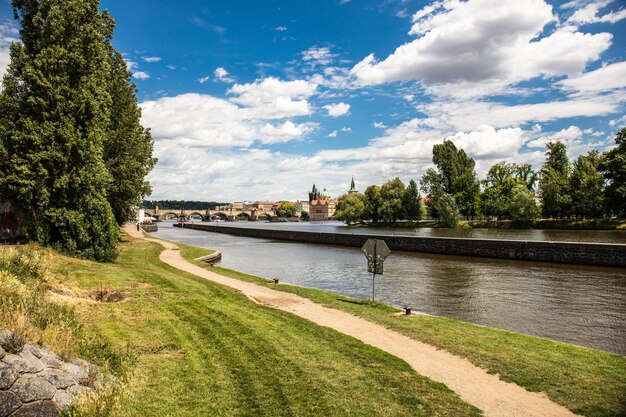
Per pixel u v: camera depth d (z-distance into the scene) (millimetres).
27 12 25953
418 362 10414
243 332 12148
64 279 15398
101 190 27484
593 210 86250
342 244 70938
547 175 95625
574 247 38656
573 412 7789
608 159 76062
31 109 24406
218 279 23953
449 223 105875
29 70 23438
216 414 7262
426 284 29406
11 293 9117
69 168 24797
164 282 19438
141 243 49469
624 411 7836
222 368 9359
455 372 9758
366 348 11289
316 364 9898
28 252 16141
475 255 47188
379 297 24875
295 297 19312
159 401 7469
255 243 77875
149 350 9992
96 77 26828
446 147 115438
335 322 14406
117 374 8133
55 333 8039
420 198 120688
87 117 25344
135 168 40688
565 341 16031
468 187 109375
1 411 5582
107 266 22938
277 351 10664
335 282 31078
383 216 124312
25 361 6355
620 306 21969
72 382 6902
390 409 7762
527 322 18859
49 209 24078
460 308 21734
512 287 27781
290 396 8141
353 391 8484
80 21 26266
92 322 11125
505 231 88312
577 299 23812
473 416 7555
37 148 23828
